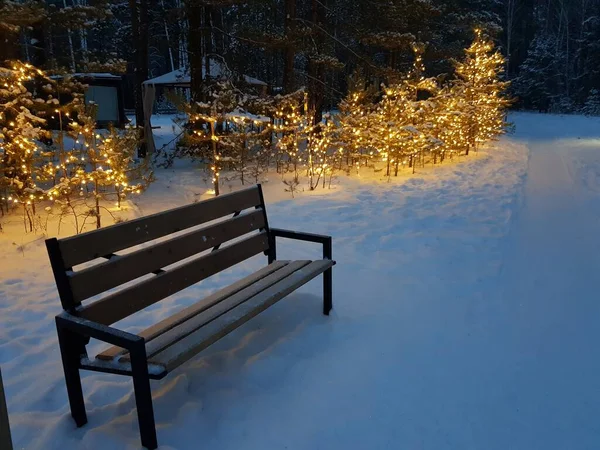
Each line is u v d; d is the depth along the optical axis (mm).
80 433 2383
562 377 2924
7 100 6742
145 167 8172
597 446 2355
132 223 2689
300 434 2402
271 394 2711
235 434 2396
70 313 2305
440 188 8492
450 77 26094
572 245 5430
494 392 2764
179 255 2967
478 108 13328
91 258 2432
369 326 3498
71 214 6801
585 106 41594
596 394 2764
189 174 11023
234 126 11227
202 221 3184
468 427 2477
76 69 11344
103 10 10461
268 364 2957
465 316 3686
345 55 21500
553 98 43969
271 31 13461
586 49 45000
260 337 3285
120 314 2537
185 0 12008
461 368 2994
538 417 2564
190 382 2793
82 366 2352
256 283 3262
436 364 3035
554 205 7426
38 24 10281
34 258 5129
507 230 5918
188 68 13852
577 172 10828
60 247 2289
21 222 6418
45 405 2631
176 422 2441
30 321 3693
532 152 14719
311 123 9938
